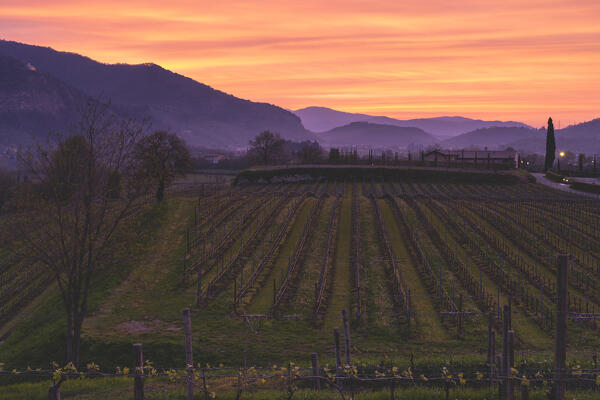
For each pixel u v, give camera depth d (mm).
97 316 47375
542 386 25062
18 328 48438
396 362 30828
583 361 30484
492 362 28406
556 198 112250
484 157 189750
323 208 103500
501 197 115938
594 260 64562
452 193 126312
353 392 24031
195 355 38656
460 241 76062
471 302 51562
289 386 21422
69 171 33500
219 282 58281
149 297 53344
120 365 38156
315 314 47031
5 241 33281
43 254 34656
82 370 37469
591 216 89562
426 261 66500
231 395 24406
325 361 35562
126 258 38938
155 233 75188
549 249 70500
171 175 98250
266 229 84250
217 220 88562
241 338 42031
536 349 39406
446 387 22531
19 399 26484
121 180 36062
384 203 109000
